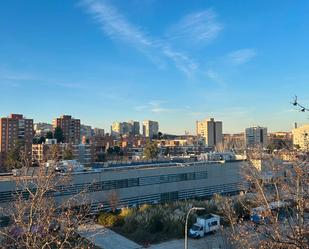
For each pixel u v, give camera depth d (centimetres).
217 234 3678
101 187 4716
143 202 5259
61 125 14125
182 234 3641
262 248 1002
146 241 3481
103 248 3216
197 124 19075
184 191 5841
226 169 6488
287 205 1198
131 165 6356
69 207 1538
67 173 1991
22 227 1147
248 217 2539
